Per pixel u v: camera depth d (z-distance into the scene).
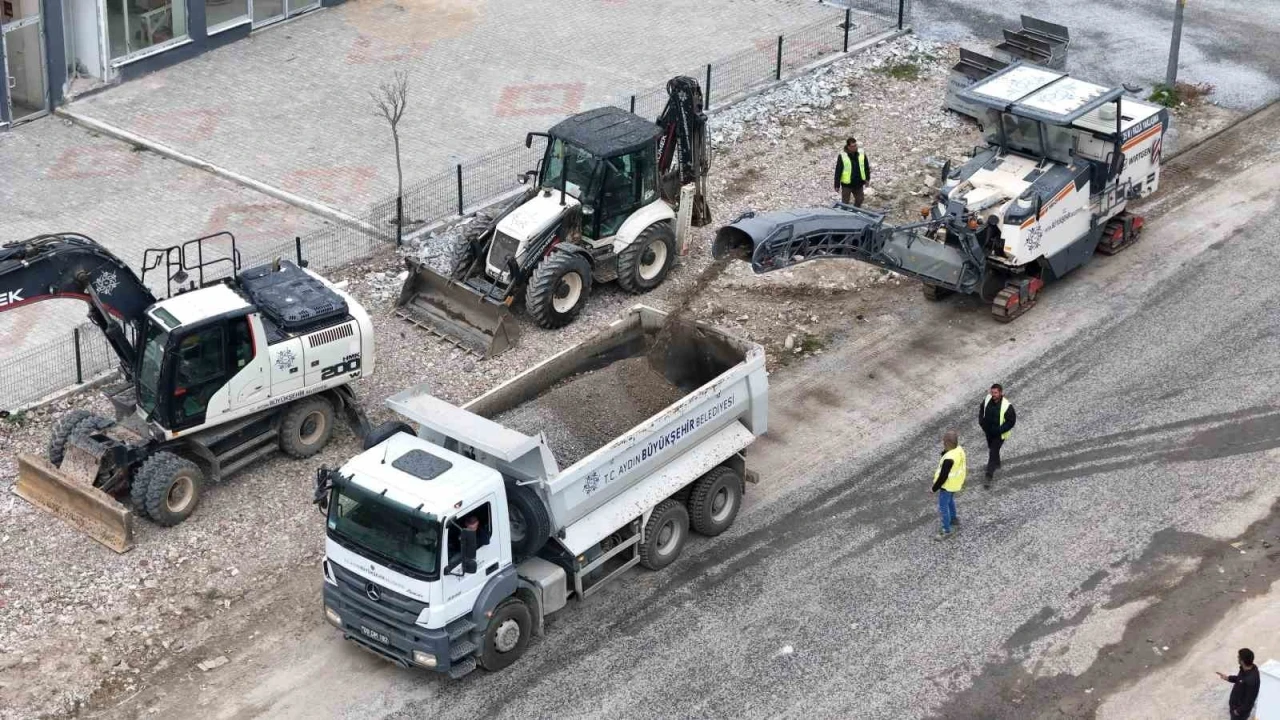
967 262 21.58
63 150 27.30
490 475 14.98
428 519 14.40
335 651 16.02
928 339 21.98
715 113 28.78
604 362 18.55
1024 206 21.47
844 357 21.55
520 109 28.95
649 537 16.84
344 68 30.73
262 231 24.45
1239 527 17.81
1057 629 16.25
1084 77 30.41
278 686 15.48
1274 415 19.91
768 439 19.67
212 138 27.67
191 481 17.78
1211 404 20.19
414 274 22.02
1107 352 21.48
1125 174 23.16
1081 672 15.66
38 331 21.59
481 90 29.78
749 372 17.44
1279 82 30.42
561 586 16.00
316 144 27.48
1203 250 24.19
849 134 28.17
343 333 18.67
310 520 17.97
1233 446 19.33
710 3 34.31
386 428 16.55
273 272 19.38
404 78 28.33
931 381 20.92
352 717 15.06
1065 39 29.20
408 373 20.83
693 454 17.16
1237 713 14.53
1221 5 34.56
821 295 23.19
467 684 15.50
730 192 25.95
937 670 15.69
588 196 21.94
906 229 21.00
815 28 32.72
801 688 15.45
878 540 17.73
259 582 16.97
